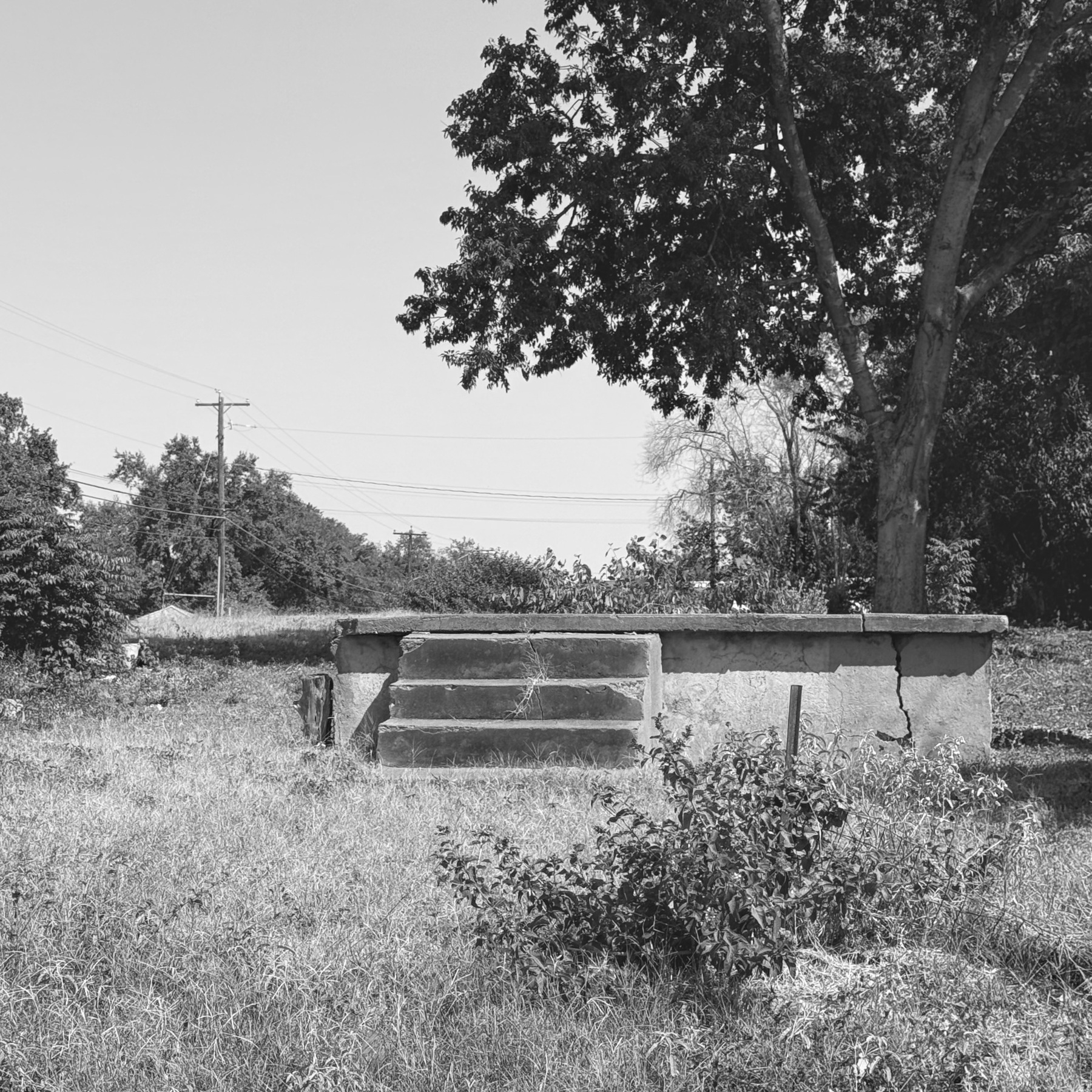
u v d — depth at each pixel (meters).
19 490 20.62
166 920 5.45
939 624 10.56
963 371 30.28
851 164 23.91
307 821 7.68
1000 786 6.59
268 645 27.30
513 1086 4.13
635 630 10.64
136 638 22.59
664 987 4.88
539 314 22.19
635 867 5.38
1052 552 36.78
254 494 86.75
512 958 5.04
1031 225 22.81
